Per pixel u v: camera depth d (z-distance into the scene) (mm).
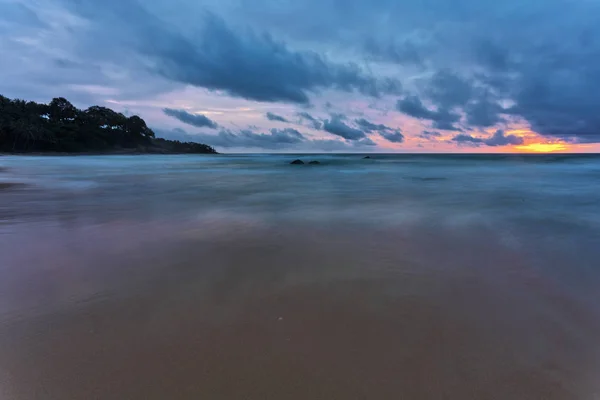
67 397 1776
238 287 3242
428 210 7684
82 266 3799
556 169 27234
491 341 2330
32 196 10016
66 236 5188
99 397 1780
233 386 1880
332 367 2047
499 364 2076
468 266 3873
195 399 1783
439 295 3082
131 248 4539
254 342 2301
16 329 2432
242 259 4094
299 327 2508
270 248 4578
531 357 2148
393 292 3143
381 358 2135
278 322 2578
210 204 8625
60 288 3180
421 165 35375
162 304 2861
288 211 7512
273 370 2014
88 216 6875
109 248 4531
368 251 4449
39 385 1861
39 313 2680
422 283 3365
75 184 14062
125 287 3219
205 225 6027
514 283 3385
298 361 2102
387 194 10859
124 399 1771
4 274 3525
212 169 28469
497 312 2760
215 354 2160
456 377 1959
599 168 28047
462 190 12141
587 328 2514
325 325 2539
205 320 2598
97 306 2811
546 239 5102
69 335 2363
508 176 19766
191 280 3408
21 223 6133
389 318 2648
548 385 1898
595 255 4301
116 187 12992
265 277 3508
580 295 3102
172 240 4980
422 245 4750
